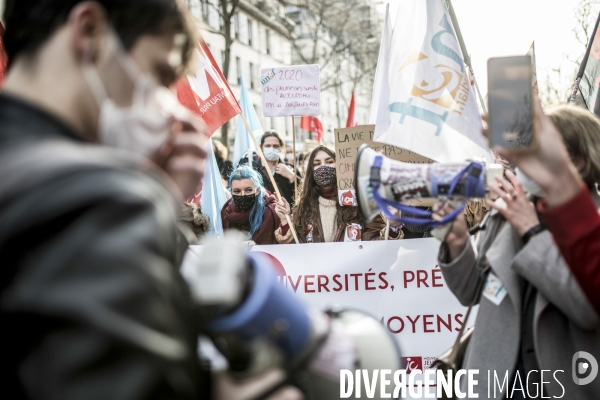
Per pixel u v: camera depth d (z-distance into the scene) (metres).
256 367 0.91
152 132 0.89
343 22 26.59
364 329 1.11
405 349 3.80
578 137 2.39
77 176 0.67
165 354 0.64
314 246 3.88
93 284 0.61
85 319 0.59
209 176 5.45
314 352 0.91
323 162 5.27
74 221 0.63
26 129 0.80
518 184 2.26
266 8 28.48
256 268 0.88
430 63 4.04
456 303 3.78
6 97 0.82
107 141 0.89
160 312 0.64
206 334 0.90
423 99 4.00
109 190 0.66
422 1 4.13
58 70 0.84
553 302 2.20
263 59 32.53
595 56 5.02
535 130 1.59
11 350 0.61
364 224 5.08
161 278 0.65
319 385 0.96
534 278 2.22
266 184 7.38
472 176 2.05
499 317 2.42
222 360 1.07
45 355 0.59
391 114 4.05
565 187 1.65
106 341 0.59
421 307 3.81
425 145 3.95
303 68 6.05
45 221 0.63
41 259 0.62
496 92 1.62
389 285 3.83
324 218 5.30
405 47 4.11
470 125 3.95
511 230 2.45
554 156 1.61
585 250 1.67
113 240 0.63
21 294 0.60
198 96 4.78
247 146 7.64
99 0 0.86
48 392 0.58
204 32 21.19
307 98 6.06
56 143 0.76
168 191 0.76
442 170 2.06
